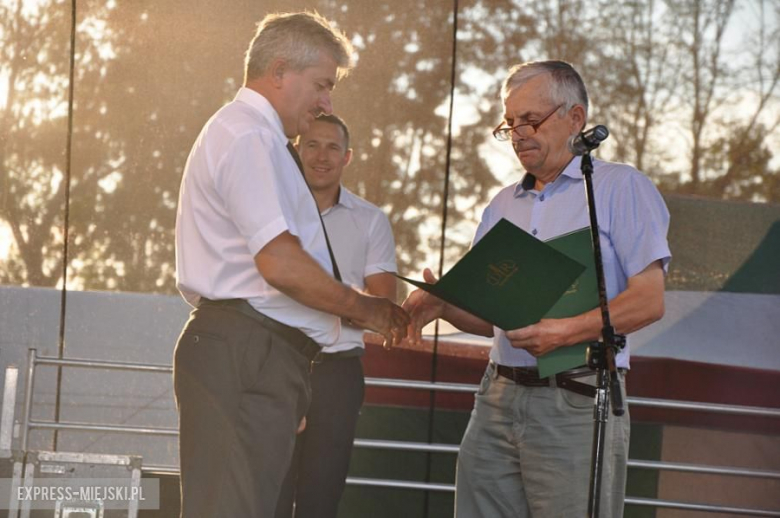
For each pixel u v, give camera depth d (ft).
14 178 15.92
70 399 15.66
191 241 8.80
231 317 8.58
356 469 15.85
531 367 9.75
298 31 8.96
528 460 9.71
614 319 9.20
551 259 8.23
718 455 15.60
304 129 9.23
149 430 15.34
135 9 15.98
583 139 8.52
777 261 15.62
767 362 15.56
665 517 15.69
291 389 8.73
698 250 15.72
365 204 13.37
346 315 8.77
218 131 8.70
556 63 10.04
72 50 15.96
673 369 15.65
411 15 16.02
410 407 15.92
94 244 15.90
